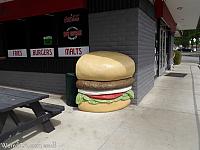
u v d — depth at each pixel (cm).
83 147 329
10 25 771
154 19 733
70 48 645
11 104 319
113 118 445
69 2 585
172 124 410
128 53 535
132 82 514
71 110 502
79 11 613
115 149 322
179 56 1844
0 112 296
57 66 673
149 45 663
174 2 780
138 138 355
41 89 725
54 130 391
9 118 449
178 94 651
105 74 461
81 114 473
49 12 626
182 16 1162
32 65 734
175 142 340
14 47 774
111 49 556
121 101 496
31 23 717
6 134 312
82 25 614
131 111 488
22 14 685
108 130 388
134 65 515
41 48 706
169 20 982
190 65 1783
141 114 467
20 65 767
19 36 754
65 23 645
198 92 678
